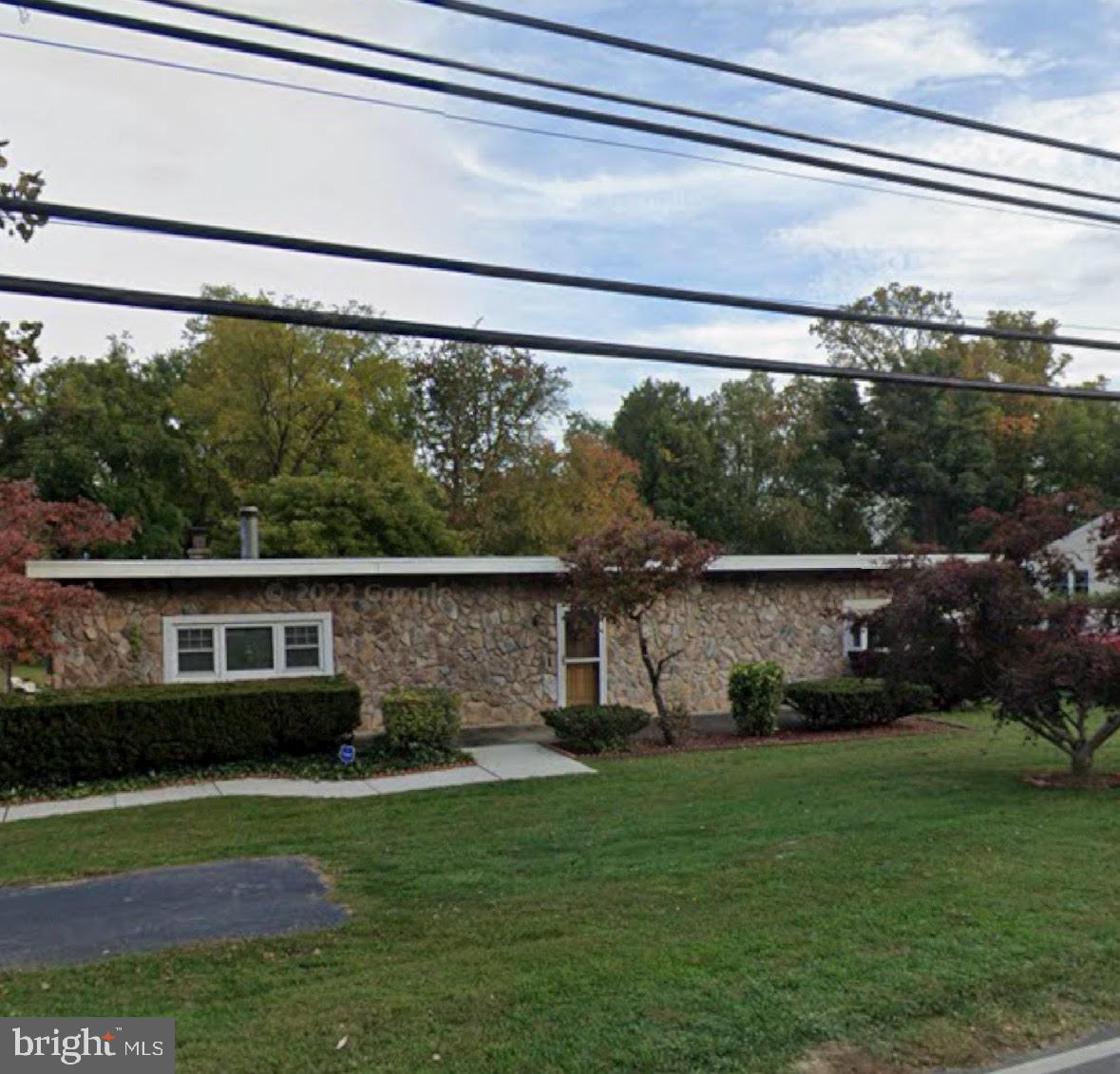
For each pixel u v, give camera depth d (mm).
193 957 5027
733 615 16438
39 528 12250
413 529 27188
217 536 28547
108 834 8383
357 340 32125
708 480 37969
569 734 12484
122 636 13047
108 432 30984
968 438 35031
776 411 38844
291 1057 3846
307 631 13977
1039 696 8953
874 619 10453
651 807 8781
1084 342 6965
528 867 6730
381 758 11727
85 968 4914
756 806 8562
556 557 14609
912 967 4719
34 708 10609
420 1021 4152
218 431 31016
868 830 7465
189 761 11328
